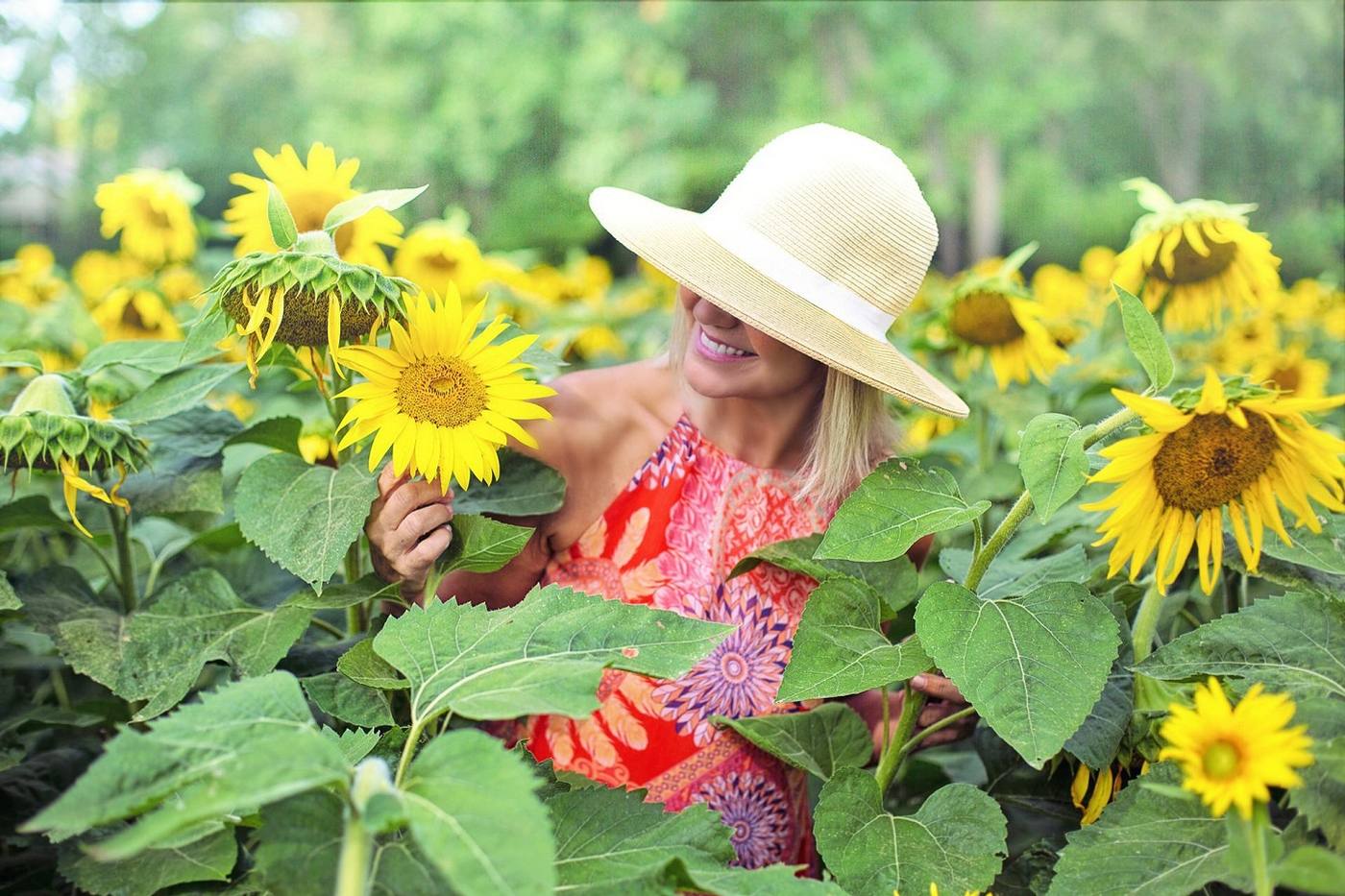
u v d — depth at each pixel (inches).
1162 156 994.1
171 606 68.4
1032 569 73.8
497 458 63.9
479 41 840.9
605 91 820.6
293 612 68.1
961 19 917.8
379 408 60.5
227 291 58.4
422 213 868.0
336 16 1008.2
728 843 54.6
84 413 70.7
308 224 74.2
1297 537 65.1
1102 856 54.6
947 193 898.7
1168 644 61.8
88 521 84.2
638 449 76.9
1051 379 116.0
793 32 876.6
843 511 62.8
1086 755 63.3
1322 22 925.2
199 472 73.0
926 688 67.4
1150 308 87.3
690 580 76.0
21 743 74.5
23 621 72.0
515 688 50.7
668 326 157.3
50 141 938.1
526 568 77.1
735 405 76.0
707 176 845.2
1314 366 141.3
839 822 61.8
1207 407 52.5
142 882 54.2
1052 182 959.6
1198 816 55.1
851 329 68.3
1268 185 966.4
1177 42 949.8
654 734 75.4
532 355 73.0
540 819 41.4
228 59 1039.6
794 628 77.0
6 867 68.9
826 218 69.9
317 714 71.1
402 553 64.1
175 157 1001.5
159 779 43.1
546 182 831.1
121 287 110.5
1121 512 56.2
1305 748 51.8
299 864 45.8
